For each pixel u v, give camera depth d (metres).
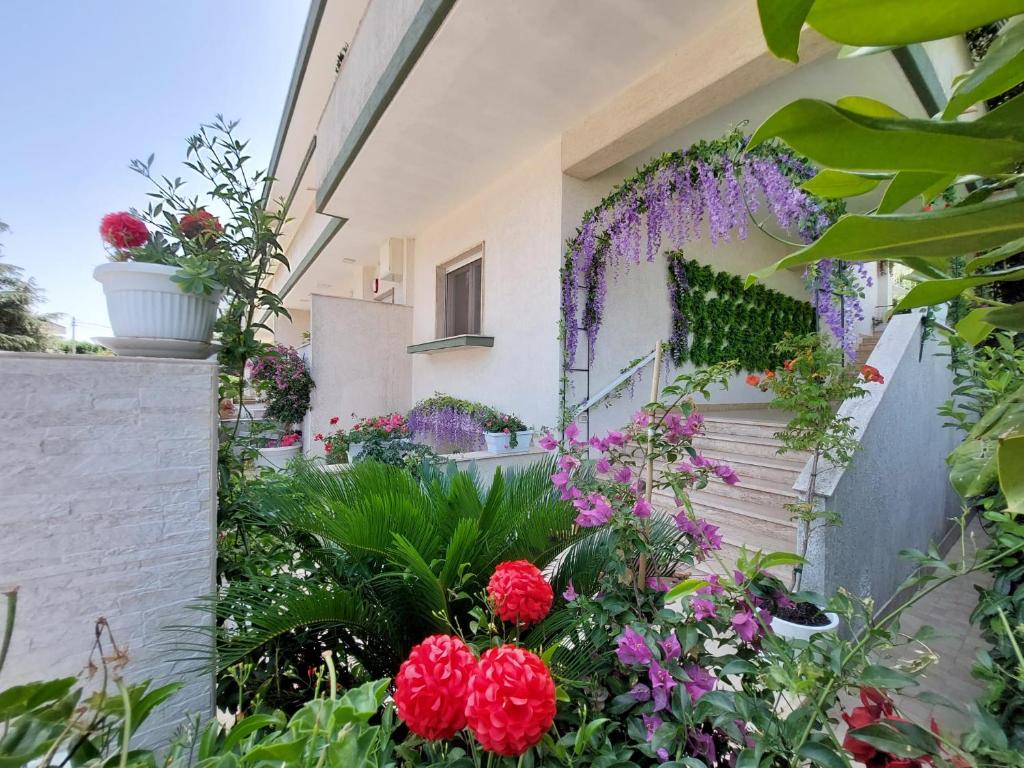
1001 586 1.46
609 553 1.39
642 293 4.67
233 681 1.42
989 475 0.65
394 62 3.04
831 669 0.85
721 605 1.09
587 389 4.20
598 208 3.85
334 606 1.32
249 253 1.79
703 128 3.82
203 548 1.26
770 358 5.92
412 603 1.52
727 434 4.18
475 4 2.47
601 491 1.44
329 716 0.66
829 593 2.06
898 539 2.77
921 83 2.97
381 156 4.26
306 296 11.98
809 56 2.49
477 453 4.12
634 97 3.15
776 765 0.86
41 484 1.05
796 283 6.33
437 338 5.98
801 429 2.25
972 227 0.35
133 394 1.17
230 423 2.21
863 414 2.47
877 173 0.55
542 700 0.75
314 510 1.55
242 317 1.81
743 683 1.07
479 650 1.22
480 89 3.23
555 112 3.54
